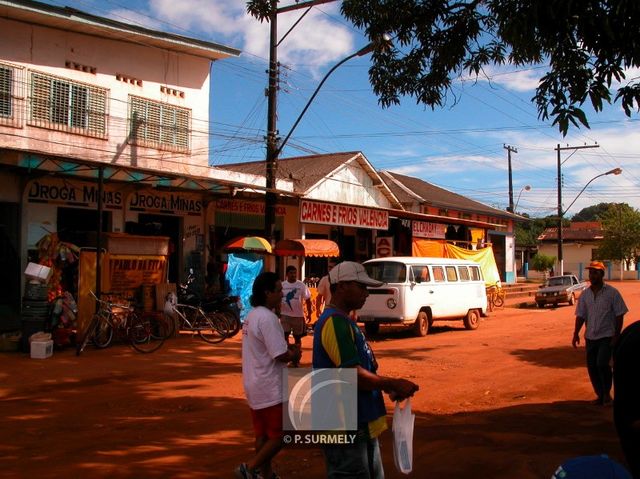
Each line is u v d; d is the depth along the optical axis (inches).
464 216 1455.5
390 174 1370.6
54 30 644.1
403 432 153.8
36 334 501.0
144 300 604.1
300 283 475.5
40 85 632.4
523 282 1923.0
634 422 115.7
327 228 1003.9
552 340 654.5
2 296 601.9
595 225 2967.5
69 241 651.5
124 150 705.6
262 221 854.5
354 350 149.3
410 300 666.2
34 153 493.0
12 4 592.4
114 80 698.8
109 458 245.0
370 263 687.1
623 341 119.4
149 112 733.3
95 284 562.9
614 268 2502.5
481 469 233.5
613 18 254.5
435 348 591.5
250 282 740.7
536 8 261.6
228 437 278.7
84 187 653.9
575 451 256.8
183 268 757.3
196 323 623.5
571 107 283.0
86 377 420.8
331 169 959.6
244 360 201.9
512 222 1708.9
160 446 262.8
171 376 432.1
